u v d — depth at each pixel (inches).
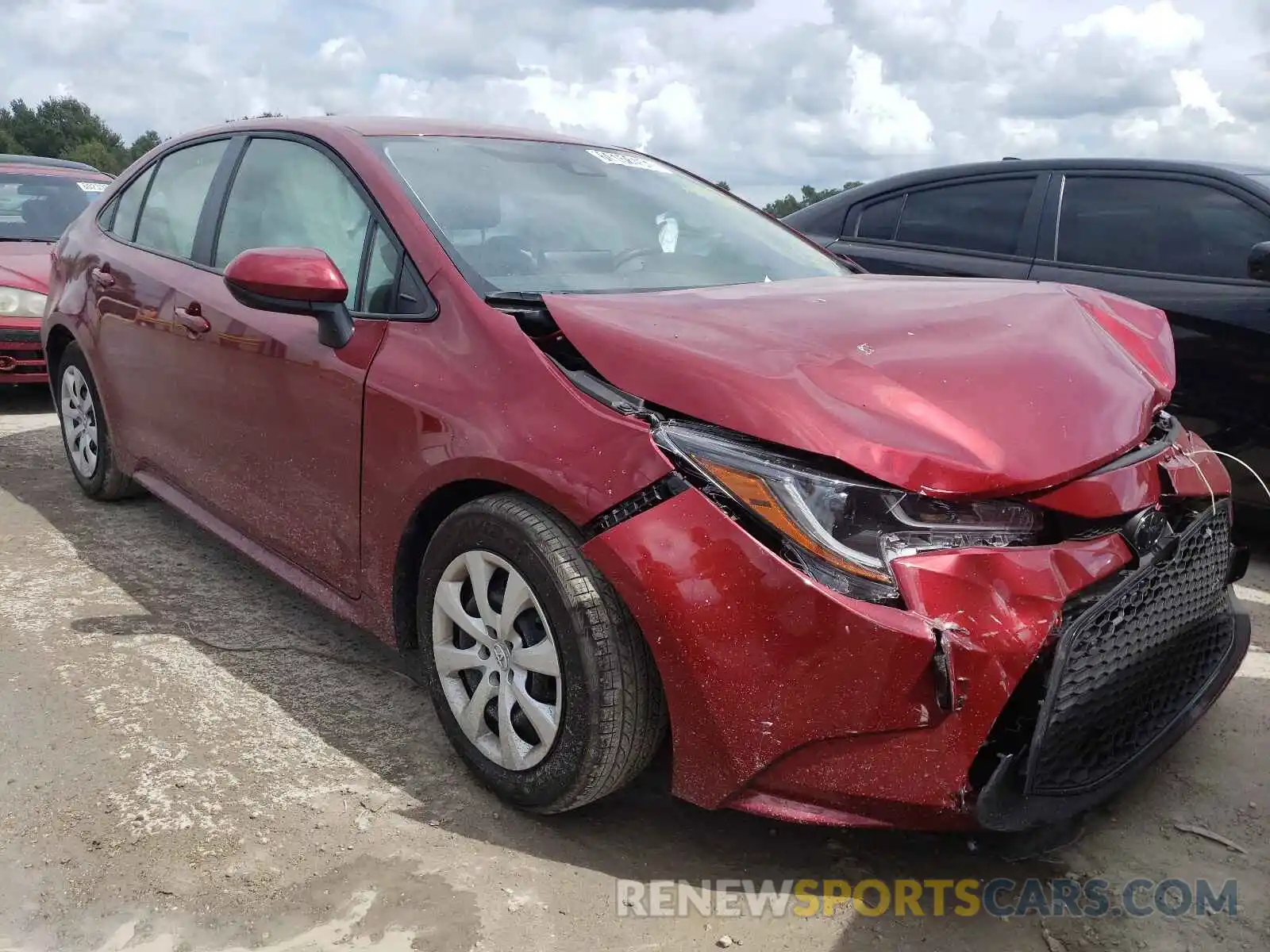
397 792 97.3
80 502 180.1
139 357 148.1
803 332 88.9
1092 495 81.3
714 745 78.9
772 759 77.3
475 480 92.6
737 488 76.8
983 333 93.3
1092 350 96.0
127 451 160.1
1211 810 96.5
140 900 82.0
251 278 101.9
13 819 91.5
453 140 126.4
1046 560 77.7
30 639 126.4
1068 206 187.2
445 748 105.3
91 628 130.3
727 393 79.4
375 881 84.7
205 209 142.3
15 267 251.3
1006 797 76.7
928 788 74.4
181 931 79.0
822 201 227.3
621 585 80.1
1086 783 81.5
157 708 111.0
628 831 92.6
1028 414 82.8
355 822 92.4
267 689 116.3
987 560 75.5
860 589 74.0
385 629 107.3
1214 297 163.3
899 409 79.7
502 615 90.5
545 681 89.4
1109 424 86.1
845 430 76.7
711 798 80.6
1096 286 176.9
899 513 75.1
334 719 110.5
